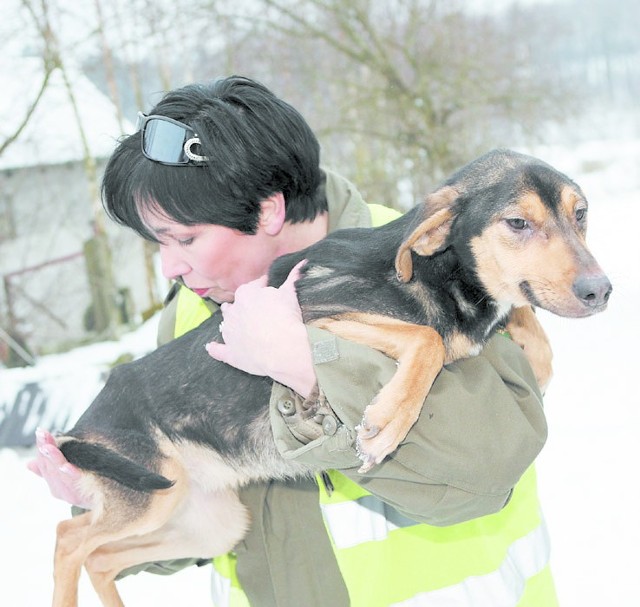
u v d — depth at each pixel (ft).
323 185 9.12
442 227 8.17
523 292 8.15
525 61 50.03
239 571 8.65
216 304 9.78
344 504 7.66
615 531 15.29
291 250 8.84
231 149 7.93
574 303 7.82
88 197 46.39
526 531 8.13
